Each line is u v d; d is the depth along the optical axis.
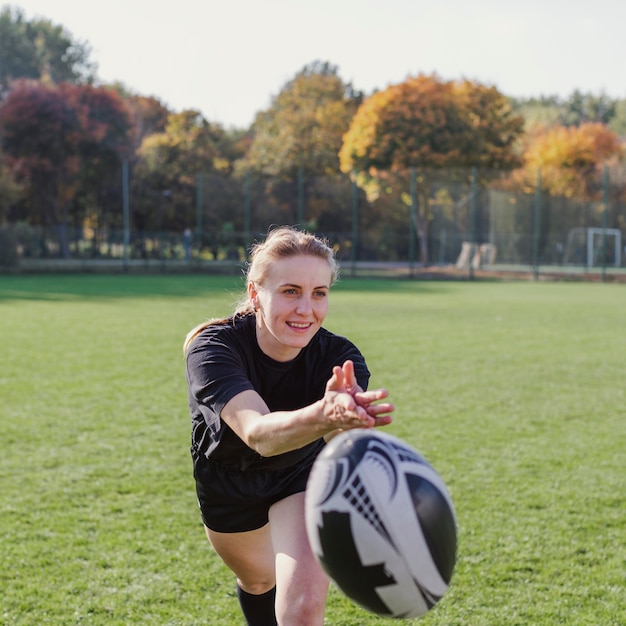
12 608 3.81
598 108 93.00
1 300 20.64
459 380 9.97
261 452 2.53
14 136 42.56
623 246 40.22
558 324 16.67
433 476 2.19
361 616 3.80
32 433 7.11
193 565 4.33
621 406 8.55
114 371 10.25
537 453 6.61
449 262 40.16
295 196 41.47
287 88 59.84
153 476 5.87
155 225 45.88
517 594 4.00
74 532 4.77
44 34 74.62
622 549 4.58
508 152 47.00
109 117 44.78
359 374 3.05
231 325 3.04
